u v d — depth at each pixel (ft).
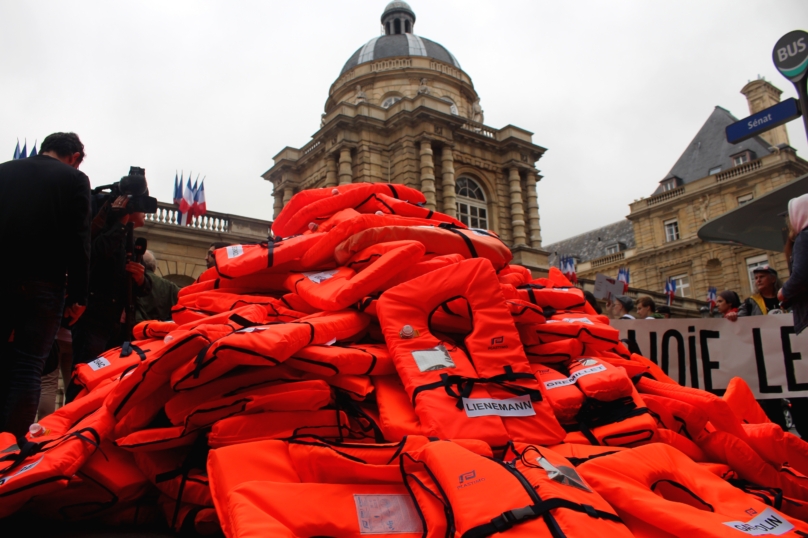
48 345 8.54
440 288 7.55
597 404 7.49
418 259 8.40
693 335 14.29
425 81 85.97
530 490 4.71
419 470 5.33
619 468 5.57
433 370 6.68
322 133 73.87
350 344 7.80
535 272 72.84
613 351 10.11
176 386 6.05
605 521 4.57
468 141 75.77
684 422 7.64
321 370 6.56
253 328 6.45
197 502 5.74
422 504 4.99
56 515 5.89
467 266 7.73
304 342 6.57
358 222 9.36
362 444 5.58
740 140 17.22
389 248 8.38
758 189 101.30
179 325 9.41
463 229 10.65
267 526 4.30
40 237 8.53
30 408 7.99
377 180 70.18
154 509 6.22
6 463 5.66
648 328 14.40
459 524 4.52
